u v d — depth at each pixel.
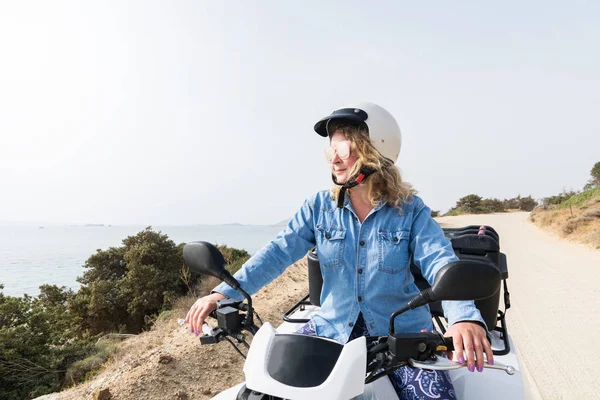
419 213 1.78
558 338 5.94
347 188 1.79
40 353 9.14
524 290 8.92
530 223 31.22
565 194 37.16
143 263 19.00
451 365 1.20
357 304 1.74
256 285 1.85
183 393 3.74
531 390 4.45
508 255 14.78
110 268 21.89
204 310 1.66
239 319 1.48
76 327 17.56
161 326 8.18
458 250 2.80
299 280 9.02
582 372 4.84
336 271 1.80
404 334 1.19
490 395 1.80
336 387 1.14
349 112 1.82
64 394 4.14
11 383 8.13
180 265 19.36
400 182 1.78
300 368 1.19
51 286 20.73
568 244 18.23
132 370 4.21
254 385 1.20
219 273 1.53
